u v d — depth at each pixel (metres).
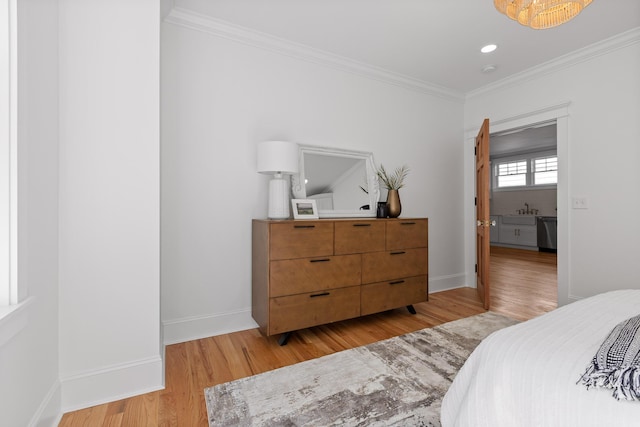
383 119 3.31
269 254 2.17
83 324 1.52
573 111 2.89
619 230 2.62
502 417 0.85
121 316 1.60
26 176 1.15
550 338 0.98
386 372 1.83
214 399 1.57
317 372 1.83
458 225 3.92
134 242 1.63
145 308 1.66
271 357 2.04
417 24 2.39
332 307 2.41
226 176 2.47
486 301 2.99
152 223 1.67
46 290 1.33
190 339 2.32
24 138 1.14
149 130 1.66
